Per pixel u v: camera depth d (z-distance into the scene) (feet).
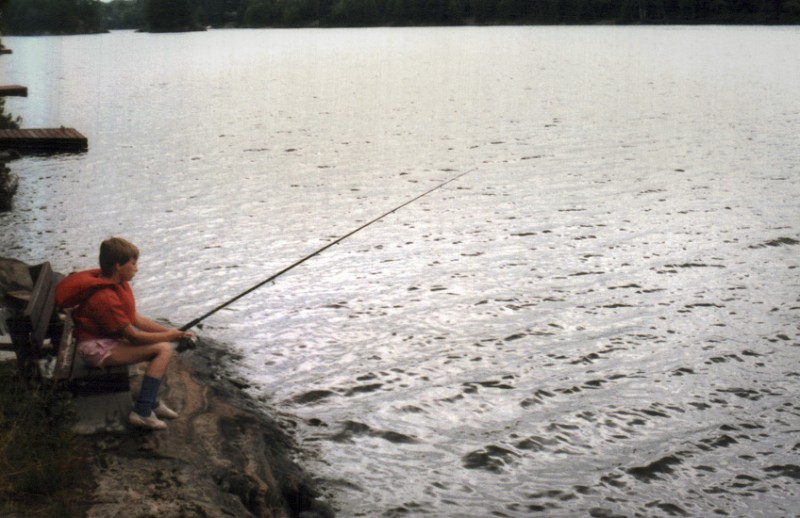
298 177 52.70
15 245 36.86
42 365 17.61
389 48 223.30
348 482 18.72
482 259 34.96
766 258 34.60
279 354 25.63
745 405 22.40
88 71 154.81
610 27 330.54
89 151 62.85
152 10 427.74
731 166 54.49
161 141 68.23
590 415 21.89
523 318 28.48
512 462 19.71
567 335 27.04
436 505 17.98
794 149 60.64
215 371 23.84
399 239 37.99
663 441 20.62
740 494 18.48
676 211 42.50
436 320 28.37
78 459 15.76
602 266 33.86
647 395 22.95
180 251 36.27
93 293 16.57
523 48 208.95
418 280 32.32
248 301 30.17
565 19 374.02
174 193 48.06
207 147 64.95
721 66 142.00
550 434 20.94
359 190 48.57
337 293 30.99
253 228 40.09
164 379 19.71
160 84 124.47
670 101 92.68
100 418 16.97
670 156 58.49
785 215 41.34
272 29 442.09
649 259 34.65
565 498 18.30
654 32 276.62
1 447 14.90
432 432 21.06
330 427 21.20
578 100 95.61
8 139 60.70
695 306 29.37
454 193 47.34
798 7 317.83
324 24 438.81
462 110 87.86
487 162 57.11
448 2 404.36
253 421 19.19
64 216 42.39
